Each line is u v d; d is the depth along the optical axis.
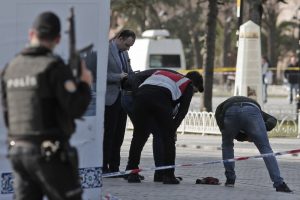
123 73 18.75
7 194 13.23
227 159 17.94
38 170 9.45
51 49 9.80
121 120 19.22
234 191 17.83
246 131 17.86
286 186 17.91
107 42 14.16
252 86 35.31
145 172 20.89
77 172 9.72
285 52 108.12
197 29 94.81
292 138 32.25
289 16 113.69
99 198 14.41
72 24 10.19
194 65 97.75
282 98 68.50
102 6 14.00
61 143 9.53
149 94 17.95
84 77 9.73
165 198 16.50
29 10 13.23
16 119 9.59
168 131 18.09
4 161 13.09
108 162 19.25
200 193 17.31
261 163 23.45
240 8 35.72
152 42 61.69
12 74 9.68
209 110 38.41
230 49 97.44
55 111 9.59
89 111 14.07
